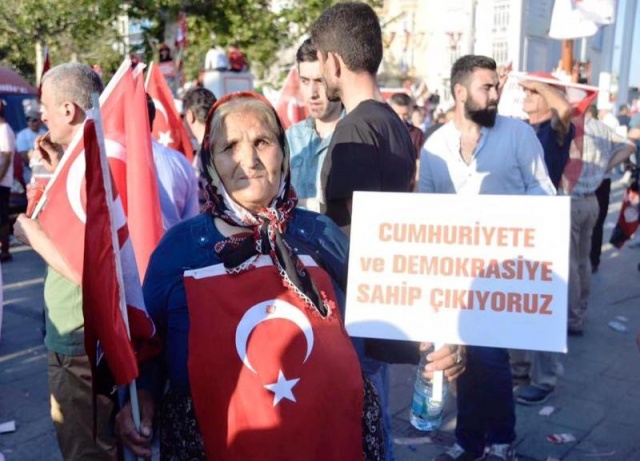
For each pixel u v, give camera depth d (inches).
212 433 69.9
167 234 76.9
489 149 141.6
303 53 135.6
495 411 136.2
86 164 68.1
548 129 183.6
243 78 383.2
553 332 74.7
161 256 75.4
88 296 68.6
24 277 305.4
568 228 74.7
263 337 69.9
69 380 105.0
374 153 88.9
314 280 74.8
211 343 69.7
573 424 163.5
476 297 76.3
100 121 68.2
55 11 519.2
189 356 70.2
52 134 107.0
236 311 70.5
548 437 156.8
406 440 155.7
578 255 224.5
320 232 80.6
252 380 69.1
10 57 745.0
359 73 95.7
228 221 74.0
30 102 434.3
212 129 75.6
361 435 73.3
